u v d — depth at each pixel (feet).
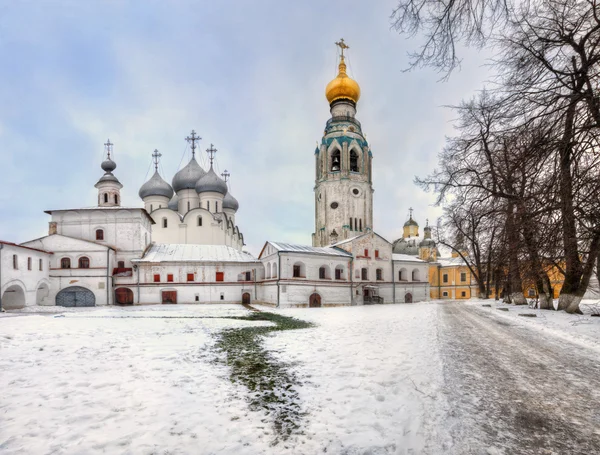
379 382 20.81
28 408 16.53
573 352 30.73
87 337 36.19
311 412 16.52
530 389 19.99
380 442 13.39
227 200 205.05
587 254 38.70
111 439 13.57
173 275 127.54
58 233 127.85
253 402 17.95
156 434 14.10
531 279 57.77
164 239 164.55
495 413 16.38
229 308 107.34
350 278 140.77
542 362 26.73
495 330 44.42
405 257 167.73
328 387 20.18
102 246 119.24
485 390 19.65
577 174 26.91
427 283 166.71
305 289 123.65
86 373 22.59
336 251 143.84
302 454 12.59
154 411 16.44
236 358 28.53
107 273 118.73
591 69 27.43
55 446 12.96
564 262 42.29
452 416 15.88
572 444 13.48
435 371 22.97
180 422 15.30
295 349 32.30
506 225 41.81
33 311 95.25
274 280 120.37
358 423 15.16
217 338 39.29
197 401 17.97
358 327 48.55
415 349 30.55
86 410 16.39
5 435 13.76
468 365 25.31
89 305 116.67
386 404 17.29
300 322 58.29
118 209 128.16
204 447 13.11
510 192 35.86
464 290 202.90
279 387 20.42
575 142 26.25
